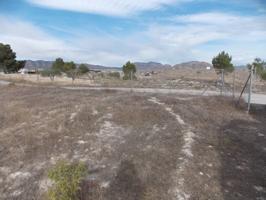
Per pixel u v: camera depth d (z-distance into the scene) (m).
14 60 60.19
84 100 13.79
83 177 5.48
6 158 7.49
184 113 10.49
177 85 30.95
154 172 6.14
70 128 9.09
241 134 8.84
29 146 7.99
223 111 11.94
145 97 14.21
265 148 7.83
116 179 6.02
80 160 7.00
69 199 4.87
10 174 6.77
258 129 9.55
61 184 4.94
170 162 6.55
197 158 6.81
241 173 6.36
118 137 8.34
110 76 48.44
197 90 24.39
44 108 12.44
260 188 5.86
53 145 7.93
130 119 9.73
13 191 6.11
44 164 7.02
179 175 6.05
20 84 30.08
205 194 5.52
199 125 9.27
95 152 7.35
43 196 5.77
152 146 7.37
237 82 34.19
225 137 8.32
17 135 8.97
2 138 8.90
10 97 17.22
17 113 11.87
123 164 6.55
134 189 5.67
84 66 45.62
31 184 6.20
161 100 13.27
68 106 12.36
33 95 17.05
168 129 8.69
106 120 9.80
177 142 7.64
